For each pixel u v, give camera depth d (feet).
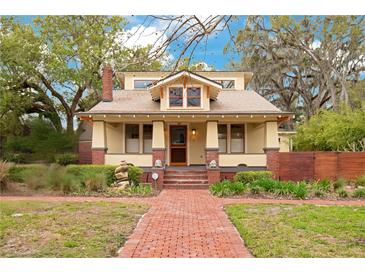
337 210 34.55
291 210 34.73
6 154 78.43
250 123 71.97
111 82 72.08
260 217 30.83
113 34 70.33
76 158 77.71
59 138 80.74
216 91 67.97
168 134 72.28
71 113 97.81
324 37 87.04
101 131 64.08
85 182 52.13
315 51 94.22
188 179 61.00
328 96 105.50
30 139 79.92
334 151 68.33
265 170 63.41
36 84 92.63
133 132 72.54
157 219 31.04
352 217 30.71
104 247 21.59
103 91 71.61
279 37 83.10
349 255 19.93
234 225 28.50
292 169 63.62
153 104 69.41
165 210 36.14
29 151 79.92
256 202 41.83
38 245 21.97
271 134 63.72
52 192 50.78
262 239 23.17
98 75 87.61
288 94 115.03
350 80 102.27
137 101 71.82
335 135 70.90
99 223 28.43
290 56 97.96
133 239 23.82
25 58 83.10
